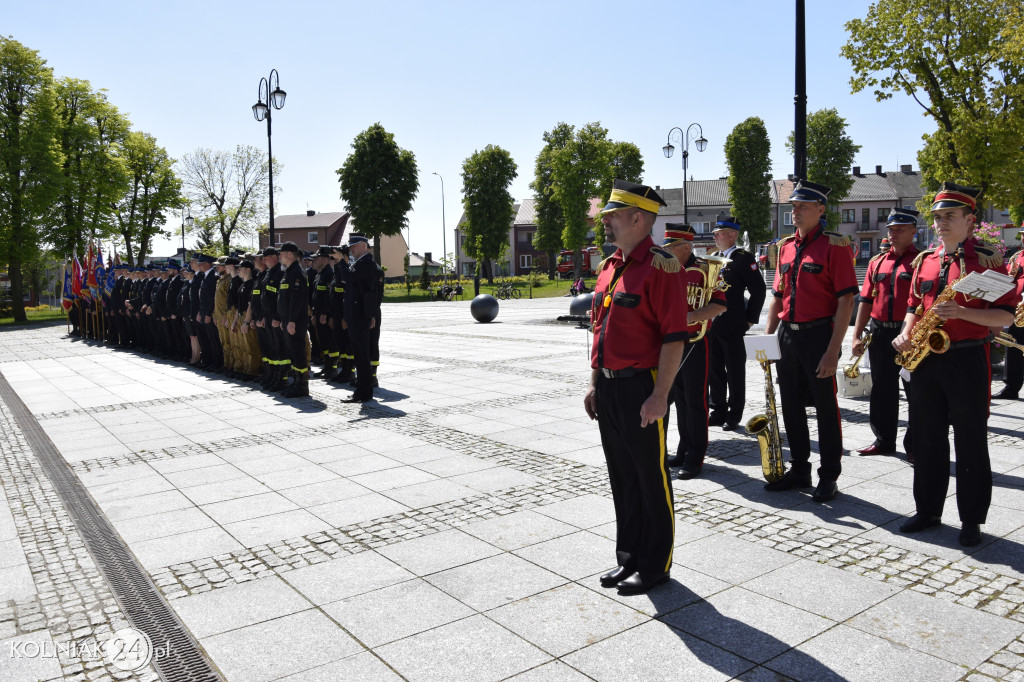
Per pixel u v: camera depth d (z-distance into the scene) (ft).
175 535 15.44
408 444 22.85
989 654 9.80
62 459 22.53
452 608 11.69
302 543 14.75
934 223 14.17
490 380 35.42
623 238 11.78
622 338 11.81
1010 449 20.07
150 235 151.33
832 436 16.38
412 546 14.38
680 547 13.92
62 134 123.65
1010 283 12.12
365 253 30.04
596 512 16.08
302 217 268.41
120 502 17.89
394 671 9.87
